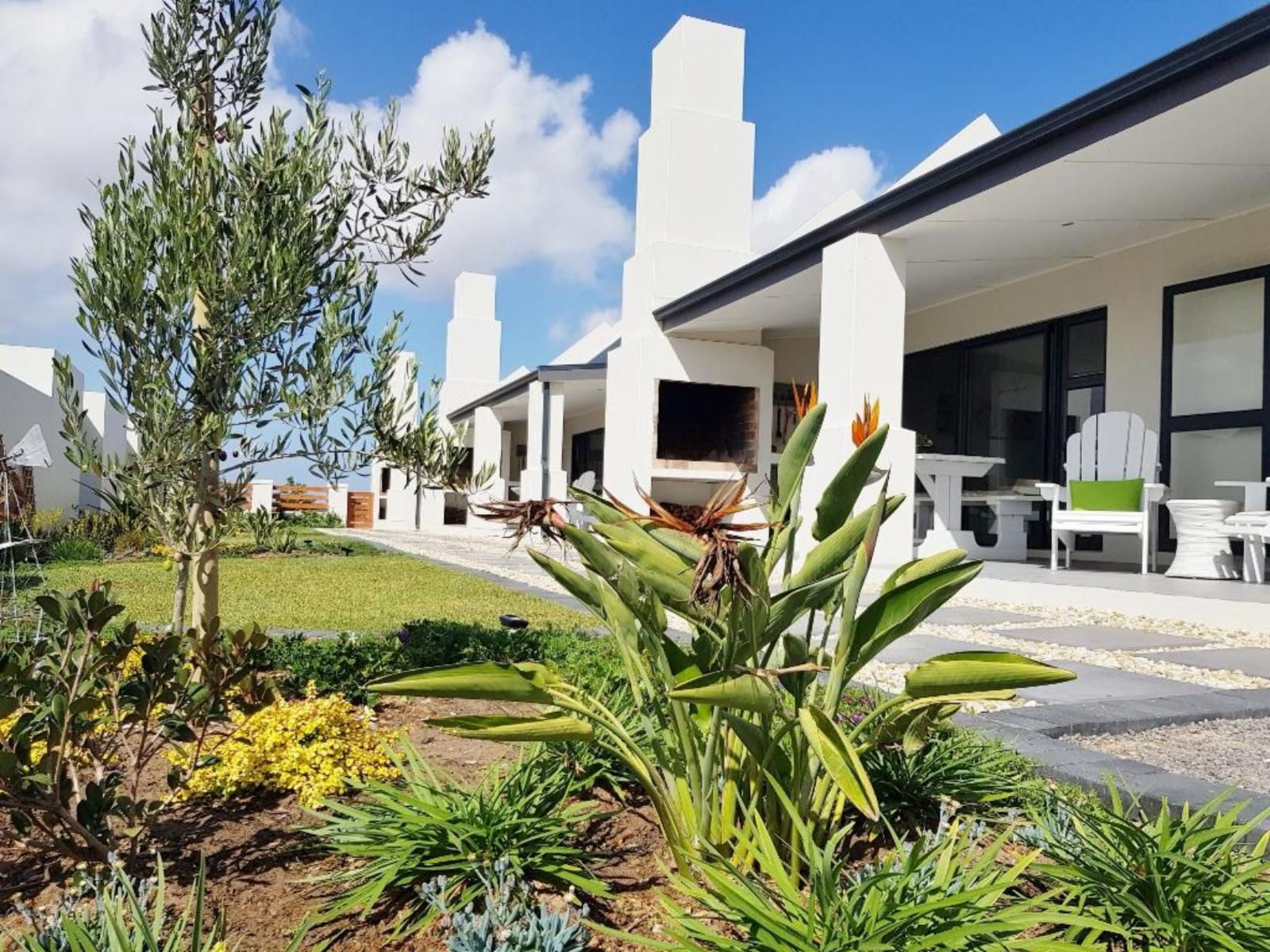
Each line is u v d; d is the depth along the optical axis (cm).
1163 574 772
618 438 1330
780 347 1420
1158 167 665
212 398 283
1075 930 154
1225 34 517
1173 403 874
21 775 165
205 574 334
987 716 347
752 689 144
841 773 137
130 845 197
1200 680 439
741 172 1295
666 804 177
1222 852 169
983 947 141
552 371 1557
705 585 140
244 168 293
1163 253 880
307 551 1338
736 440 1362
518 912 164
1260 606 564
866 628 170
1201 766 301
